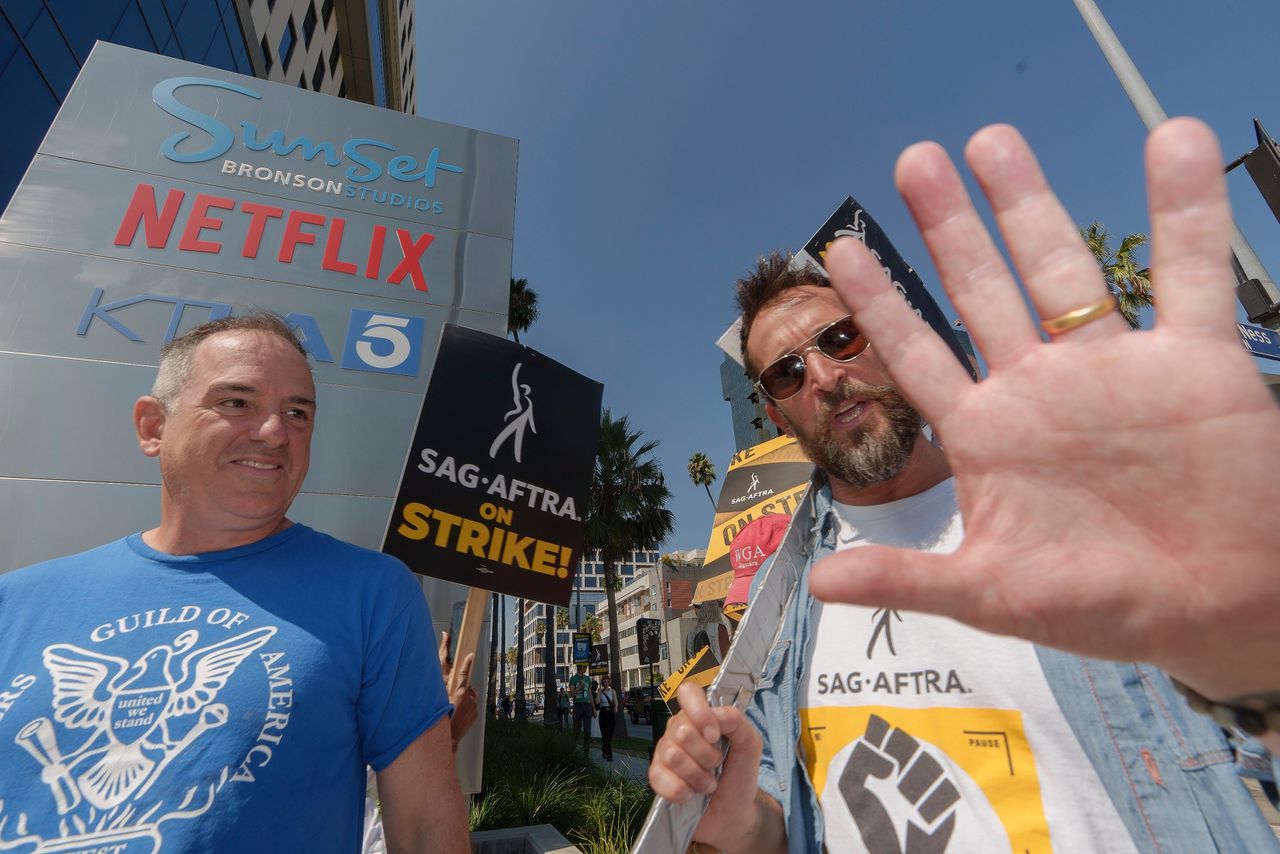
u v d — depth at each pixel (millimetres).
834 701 1117
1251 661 486
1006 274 592
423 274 4441
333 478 3770
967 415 585
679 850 902
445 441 2629
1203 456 485
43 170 3887
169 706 1039
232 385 1378
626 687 62531
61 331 3570
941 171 625
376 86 22797
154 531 1412
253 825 993
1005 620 532
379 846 1881
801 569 1355
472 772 3184
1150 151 515
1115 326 535
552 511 2740
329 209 4430
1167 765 798
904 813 948
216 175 4266
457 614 3664
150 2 9453
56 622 1136
